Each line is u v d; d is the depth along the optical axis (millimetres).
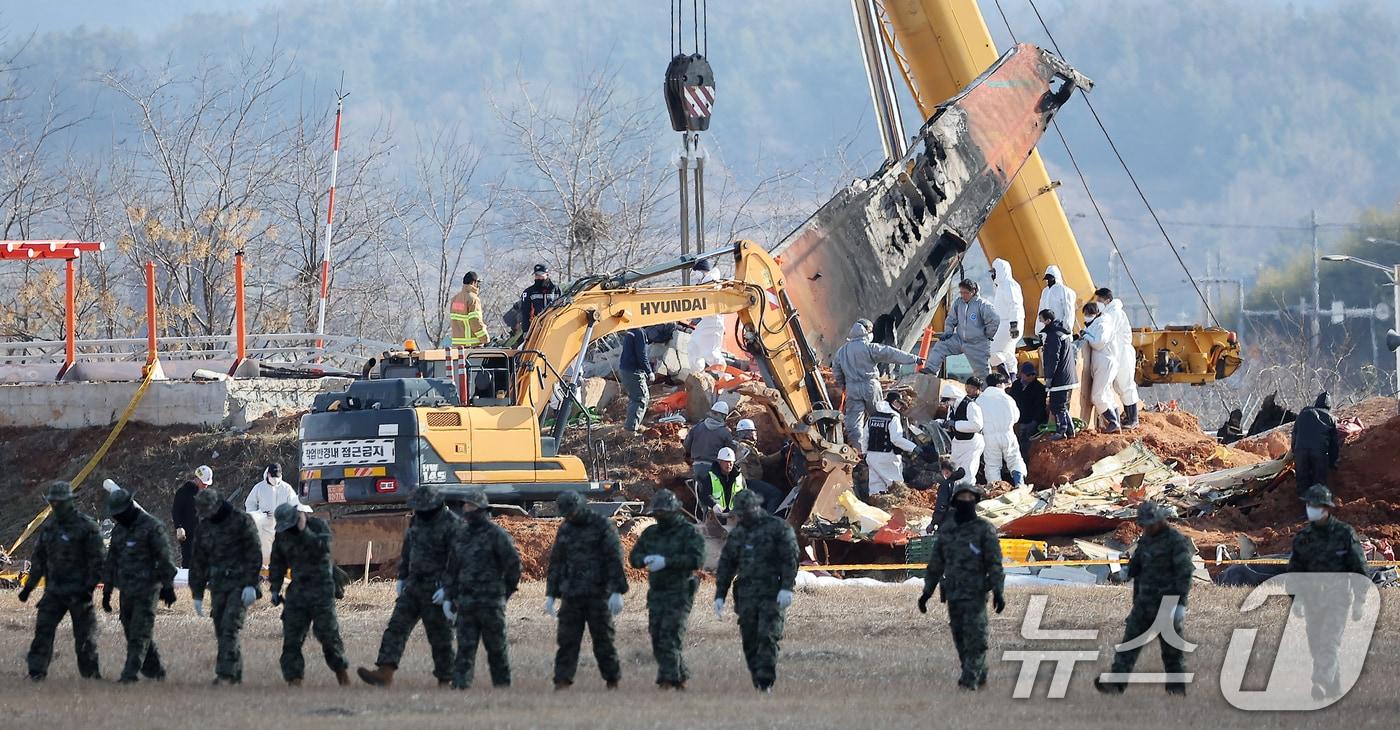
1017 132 131375
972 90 129500
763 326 106812
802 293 120812
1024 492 101625
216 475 117688
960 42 134125
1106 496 102750
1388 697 53500
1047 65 133125
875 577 93875
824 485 101812
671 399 120000
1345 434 109875
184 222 196500
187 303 186125
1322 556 54188
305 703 48844
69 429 125000
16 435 125438
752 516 53188
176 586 88062
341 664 55062
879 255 125062
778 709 47531
